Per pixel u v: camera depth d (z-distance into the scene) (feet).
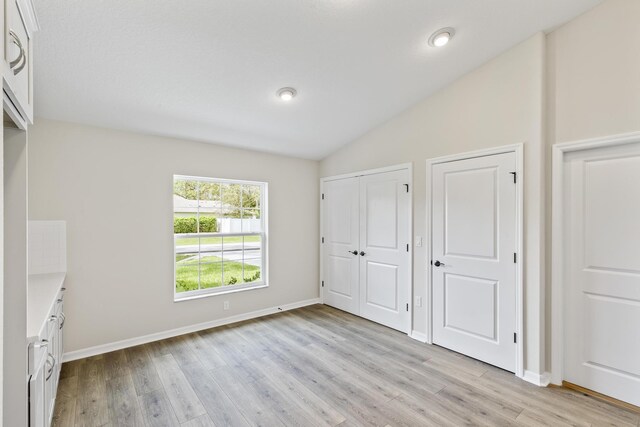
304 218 15.05
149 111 9.43
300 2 6.42
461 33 7.96
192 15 6.39
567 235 8.07
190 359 9.40
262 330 11.80
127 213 10.28
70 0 5.73
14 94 3.78
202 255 12.37
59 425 6.43
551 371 8.09
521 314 8.38
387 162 12.09
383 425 6.52
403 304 11.56
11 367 4.42
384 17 7.07
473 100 9.50
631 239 7.20
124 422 6.57
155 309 10.81
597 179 7.66
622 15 7.21
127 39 6.76
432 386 7.98
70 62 7.17
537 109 8.16
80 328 9.46
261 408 7.09
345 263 14.10
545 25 7.97
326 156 14.99
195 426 6.49
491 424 6.54
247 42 7.30
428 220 10.61
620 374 7.33
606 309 7.52
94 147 9.74
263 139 12.40
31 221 8.75
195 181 12.28
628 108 7.10
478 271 9.35
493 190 9.02
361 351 10.00
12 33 3.71
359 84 9.55
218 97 9.27
